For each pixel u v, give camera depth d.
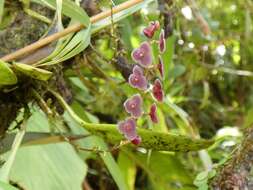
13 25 0.25
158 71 0.22
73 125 0.32
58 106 0.24
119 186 0.29
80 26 0.21
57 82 0.24
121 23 0.35
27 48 0.21
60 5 0.21
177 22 0.40
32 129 0.32
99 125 0.21
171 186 0.37
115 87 0.35
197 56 0.50
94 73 0.32
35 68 0.20
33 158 0.31
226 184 0.24
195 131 0.35
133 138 0.21
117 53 0.25
